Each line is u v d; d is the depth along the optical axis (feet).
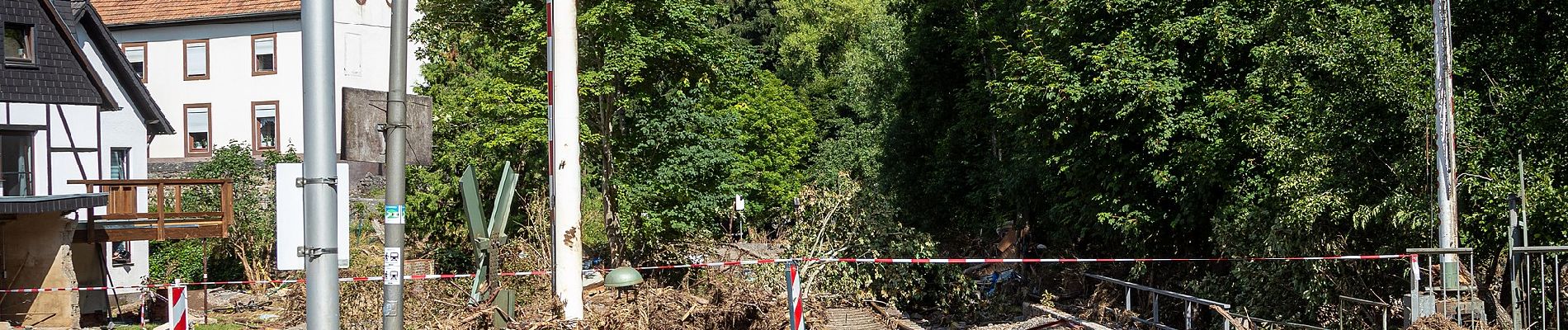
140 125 85.20
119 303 81.05
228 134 134.00
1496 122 44.57
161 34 136.05
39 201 62.69
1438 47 41.91
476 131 89.61
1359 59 46.55
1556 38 45.27
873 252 78.84
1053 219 85.05
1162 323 64.54
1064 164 72.02
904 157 131.85
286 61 131.64
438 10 96.58
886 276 77.61
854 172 179.11
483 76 92.89
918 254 78.84
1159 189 68.33
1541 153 43.19
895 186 131.03
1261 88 60.08
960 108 120.16
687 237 92.12
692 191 92.27
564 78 43.06
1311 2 54.19
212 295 85.61
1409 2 49.57
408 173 95.91
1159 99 62.03
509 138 81.76
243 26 133.28
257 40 132.77
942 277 78.79
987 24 100.63
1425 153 43.47
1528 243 41.16
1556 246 37.68
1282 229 51.55
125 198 71.46
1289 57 51.49
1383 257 44.21
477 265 38.14
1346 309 50.90
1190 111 63.26
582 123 83.61
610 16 83.25
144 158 85.66
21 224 67.56
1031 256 91.61
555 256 43.57
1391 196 45.52
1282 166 51.85
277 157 108.47
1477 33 47.37
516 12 82.64
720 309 49.78
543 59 83.51
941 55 124.77
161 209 69.62
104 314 77.36
